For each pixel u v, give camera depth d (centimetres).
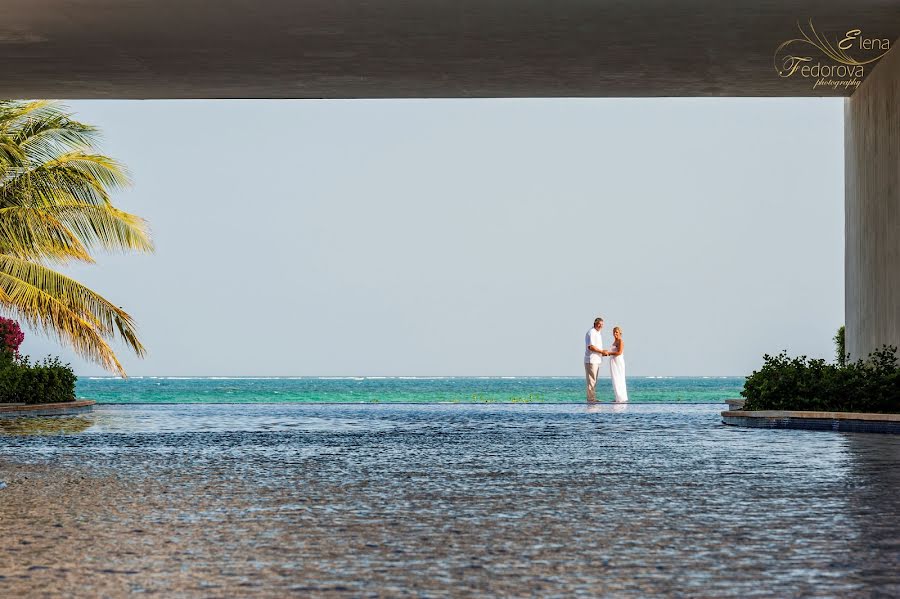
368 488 1928
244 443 3091
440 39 3841
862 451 2742
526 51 3988
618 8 3456
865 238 4409
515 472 2214
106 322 5294
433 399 14688
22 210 5231
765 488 1916
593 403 6500
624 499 1764
